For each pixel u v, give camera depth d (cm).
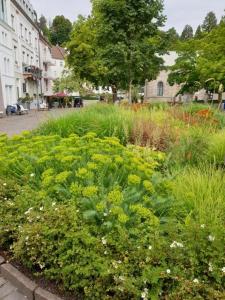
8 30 2739
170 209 290
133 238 249
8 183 338
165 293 203
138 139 614
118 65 1344
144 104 1184
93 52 2294
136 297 203
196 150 502
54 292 234
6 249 291
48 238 245
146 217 259
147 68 1400
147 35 1356
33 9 4175
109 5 1245
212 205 289
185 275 203
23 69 3378
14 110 2405
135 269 213
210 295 188
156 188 314
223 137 521
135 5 1269
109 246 234
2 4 2656
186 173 388
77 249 228
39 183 344
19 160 386
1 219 291
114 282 212
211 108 971
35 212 276
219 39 1809
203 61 1867
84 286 219
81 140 428
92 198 281
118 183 328
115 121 679
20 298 240
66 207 273
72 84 3550
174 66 2297
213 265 202
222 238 214
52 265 241
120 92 2338
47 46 5056
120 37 1291
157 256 212
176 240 221
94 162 342
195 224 226
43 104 3503
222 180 349
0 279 261
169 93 3812
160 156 468
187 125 688
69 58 2484
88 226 252
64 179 299
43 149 414
